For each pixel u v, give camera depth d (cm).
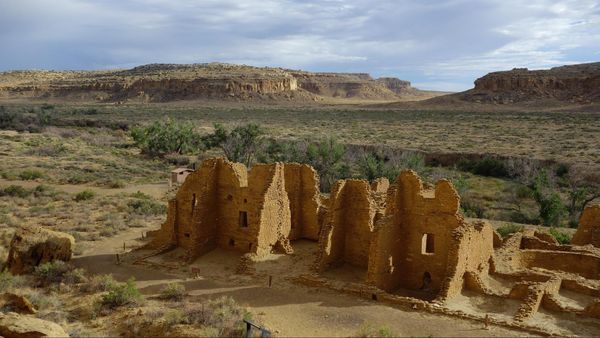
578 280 2733
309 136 11038
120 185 6525
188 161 8919
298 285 2888
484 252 2931
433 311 2503
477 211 5838
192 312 2389
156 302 2652
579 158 7706
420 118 15738
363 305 2612
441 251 2844
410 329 2330
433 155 8569
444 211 2831
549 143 9350
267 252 3297
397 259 2922
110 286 2833
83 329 2302
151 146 9725
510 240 3325
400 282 2970
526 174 6912
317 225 3619
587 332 2275
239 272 3092
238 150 8181
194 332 2205
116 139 11819
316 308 2575
